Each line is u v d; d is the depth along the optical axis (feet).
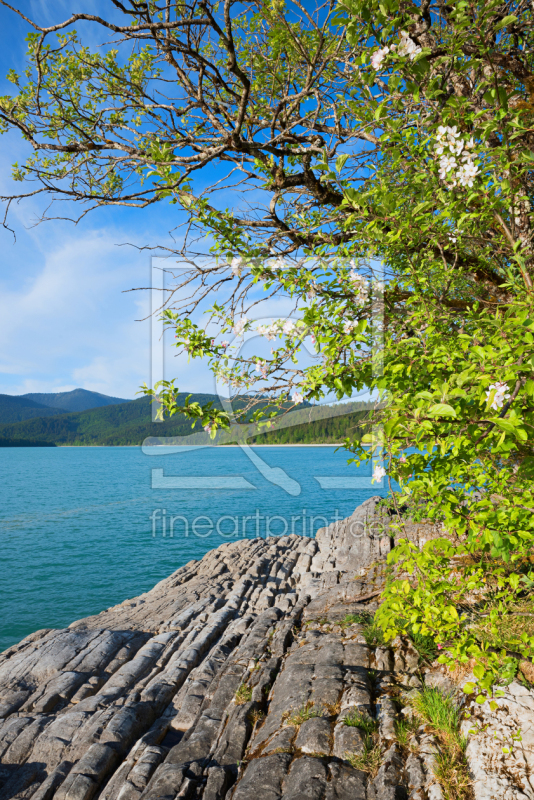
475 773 12.54
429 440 8.84
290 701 18.84
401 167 12.30
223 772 16.71
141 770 19.27
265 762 15.70
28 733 23.86
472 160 10.42
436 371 10.18
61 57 14.17
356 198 10.85
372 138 12.94
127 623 40.06
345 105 13.60
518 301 10.15
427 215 10.99
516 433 6.99
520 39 14.16
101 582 81.30
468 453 9.20
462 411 8.02
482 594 17.37
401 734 15.03
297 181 13.73
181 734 23.29
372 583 32.96
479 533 9.47
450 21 10.98
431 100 11.18
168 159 12.32
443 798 12.06
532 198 13.69
